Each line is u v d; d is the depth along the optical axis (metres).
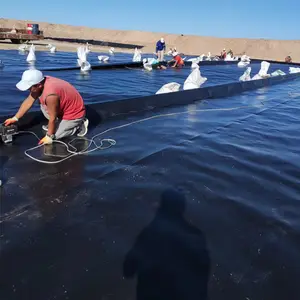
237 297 1.76
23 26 69.62
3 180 2.82
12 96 6.26
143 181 3.04
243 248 2.18
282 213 2.66
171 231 2.30
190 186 3.01
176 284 1.82
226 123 5.58
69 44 35.00
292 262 2.07
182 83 10.38
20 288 1.70
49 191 2.71
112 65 13.62
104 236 2.18
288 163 3.81
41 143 3.68
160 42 18.38
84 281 1.78
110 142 4.06
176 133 4.71
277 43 51.62
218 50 53.56
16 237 2.09
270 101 8.43
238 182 3.19
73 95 3.69
